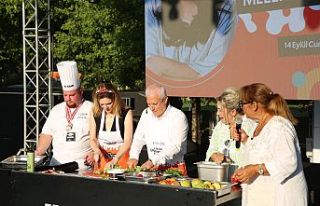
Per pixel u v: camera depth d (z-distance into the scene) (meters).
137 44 10.81
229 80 6.87
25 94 8.74
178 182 3.40
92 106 4.52
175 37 7.34
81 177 3.62
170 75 7.42
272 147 3.22
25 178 3.87
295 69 6.30
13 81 15.42
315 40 6.13
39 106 8.64
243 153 3.65
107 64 11.51
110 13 11.02
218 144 4.09
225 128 4.08
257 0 6.57
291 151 3.18
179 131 4.15
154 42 7.56
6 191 3.97
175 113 4.18
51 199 3.76
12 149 10.73
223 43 6.90
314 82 6.16
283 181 3.24
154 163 4.18
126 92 10.85
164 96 4.14
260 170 3.22
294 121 3.36
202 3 7.05
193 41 7.17
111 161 4.19
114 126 4.34
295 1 6.25
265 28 6.53
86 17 11.26
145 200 3.36
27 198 3.87
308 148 7.97
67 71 4.45
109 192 3.50
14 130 10.79
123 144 4.33
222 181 3.57
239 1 6.73
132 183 3.41
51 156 4.93
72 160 4.50
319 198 5.52
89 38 11.44
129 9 10.86
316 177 5.93
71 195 3.66
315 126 7.50
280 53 6.42
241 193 3.45
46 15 8.83
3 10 12.62
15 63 14.29
